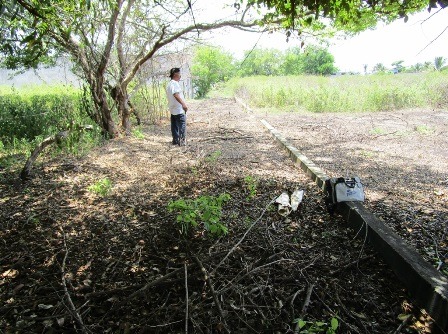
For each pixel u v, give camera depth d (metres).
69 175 5.36
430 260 2.97
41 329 2.26
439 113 11.96
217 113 13.14
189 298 2.48
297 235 3.41
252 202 4.19
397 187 4.75
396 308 2.45
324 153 6.77
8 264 3.01
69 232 3.54
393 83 16.17
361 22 4.12
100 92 7.63
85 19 5.21
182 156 6.50
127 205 4.18
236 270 2.81
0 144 7.04
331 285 2.67
